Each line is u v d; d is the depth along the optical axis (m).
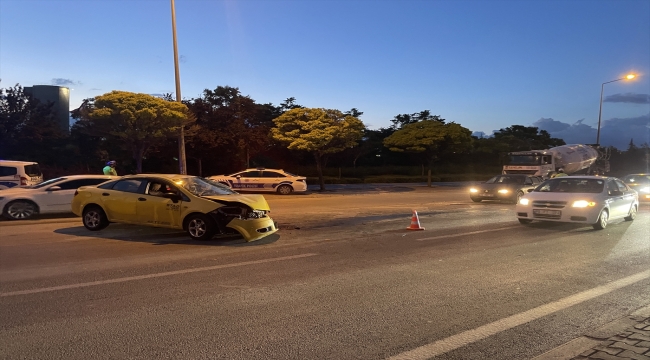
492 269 7.78
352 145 30.02
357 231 12.08
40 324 5.07
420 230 12.28
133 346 4.48
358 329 4.98
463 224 13.58
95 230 11.43
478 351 4.45
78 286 6.59
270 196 25.77
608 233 11.80
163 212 10.59
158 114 21.91
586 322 5.26
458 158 56.53
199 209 10.22
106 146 31.67
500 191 20.80
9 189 13.86
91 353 4.32
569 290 6.54
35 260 8.28
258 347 4.48
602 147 38.03
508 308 5.73
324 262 8.24
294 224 13.43
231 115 30.61
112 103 21.66
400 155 53.56
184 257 8.59
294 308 5.66
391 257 8.71
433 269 7.76
